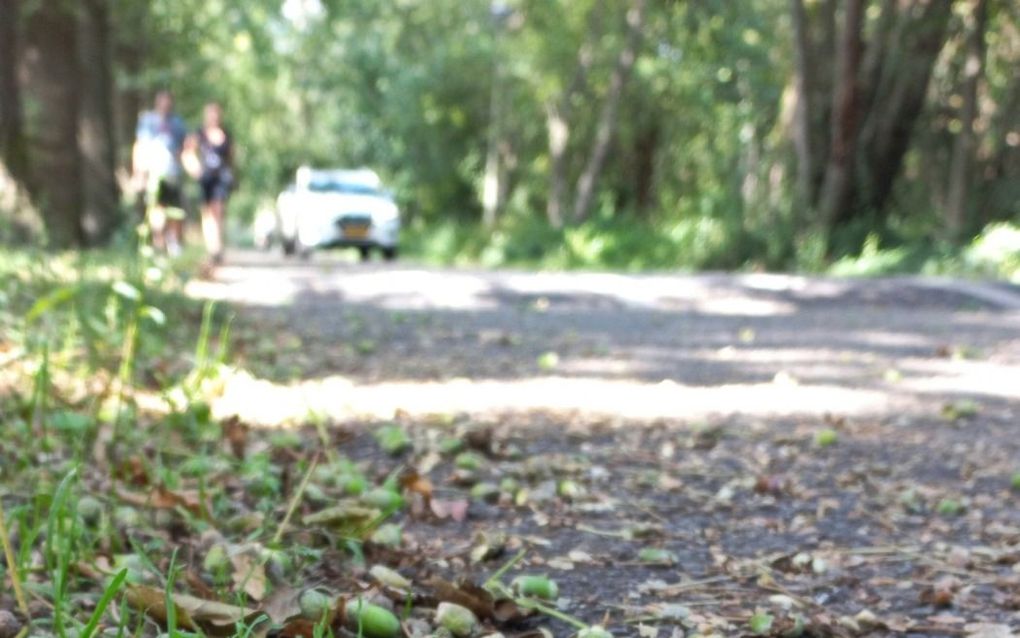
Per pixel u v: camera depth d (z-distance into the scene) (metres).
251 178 51.88
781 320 12.40
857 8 21.44
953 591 3.29
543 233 27.92
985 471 4.95
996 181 31.44
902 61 22.83
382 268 17.97
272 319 10.30
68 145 18.09
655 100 43.22
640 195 49.09
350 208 25.62
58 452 4.27
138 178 15.34
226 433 4.69
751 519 4.10
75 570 2.92
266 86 43.62
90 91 21.16
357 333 9.76
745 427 5.87
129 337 4.68
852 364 8.64
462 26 46.03
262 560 2.94
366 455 4.90
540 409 6.29
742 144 38.53
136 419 4.76
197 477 4.13
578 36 41.31
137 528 3.43
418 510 3.95
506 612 2.89
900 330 11.35
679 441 5.47
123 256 9.23
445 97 49.50
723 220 22.61
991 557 3.62
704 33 28.05
